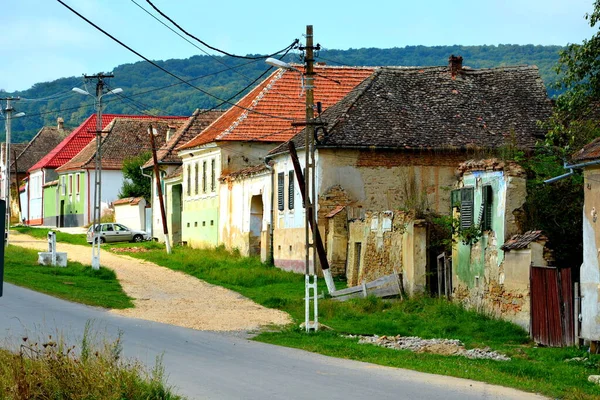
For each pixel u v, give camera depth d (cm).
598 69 4269
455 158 5656
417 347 3145
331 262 5456
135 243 8775
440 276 4303
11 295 4225
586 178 3103
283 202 6197
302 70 7588
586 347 3038
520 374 2542
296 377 2308
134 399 1864
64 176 11706
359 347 3056
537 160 4147
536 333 3272
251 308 4294
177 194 9056
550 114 5947
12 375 1939
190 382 2173
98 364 1967
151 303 4388
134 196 10325
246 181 6988
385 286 4484
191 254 7175
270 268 6134
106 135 11294
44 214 12631
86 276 5503
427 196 5606
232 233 7331
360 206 5578
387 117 5766
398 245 4556
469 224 3919
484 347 3142
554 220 3575
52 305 3953
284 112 7400
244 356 2716
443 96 6009
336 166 5575
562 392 2223
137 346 2798
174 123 11075
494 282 3684
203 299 4650
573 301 3094
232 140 7331
